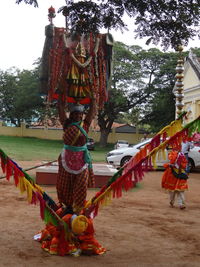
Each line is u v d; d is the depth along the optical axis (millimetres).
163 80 38406
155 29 4824
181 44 4965
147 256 4945
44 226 6344
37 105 42062
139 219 7188
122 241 5621
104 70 5027
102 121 40031
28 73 42250
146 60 38562
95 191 10820
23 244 5281
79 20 4508
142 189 11500
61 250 4840
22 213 7340
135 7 4473
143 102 39656
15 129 45438
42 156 23547
